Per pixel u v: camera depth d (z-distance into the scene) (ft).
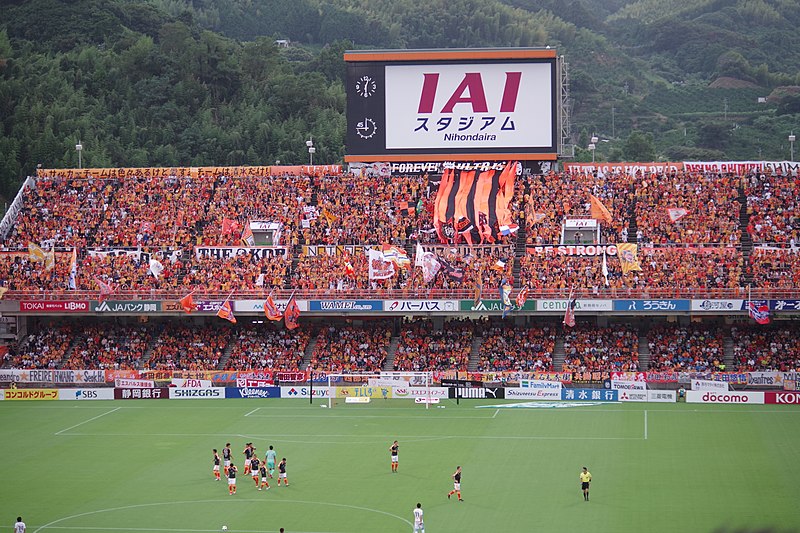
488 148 487.20
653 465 307.99
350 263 462.19
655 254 456.86
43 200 502.79
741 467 303.48
